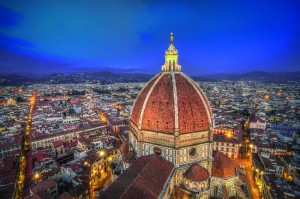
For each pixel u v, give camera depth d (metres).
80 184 117.81
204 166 94.00
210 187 95.56
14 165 144.38
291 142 192.75
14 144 177.88
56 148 180.25
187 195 82.75
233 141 175.62
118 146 172.62
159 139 89.69
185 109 88.12
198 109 91.31
